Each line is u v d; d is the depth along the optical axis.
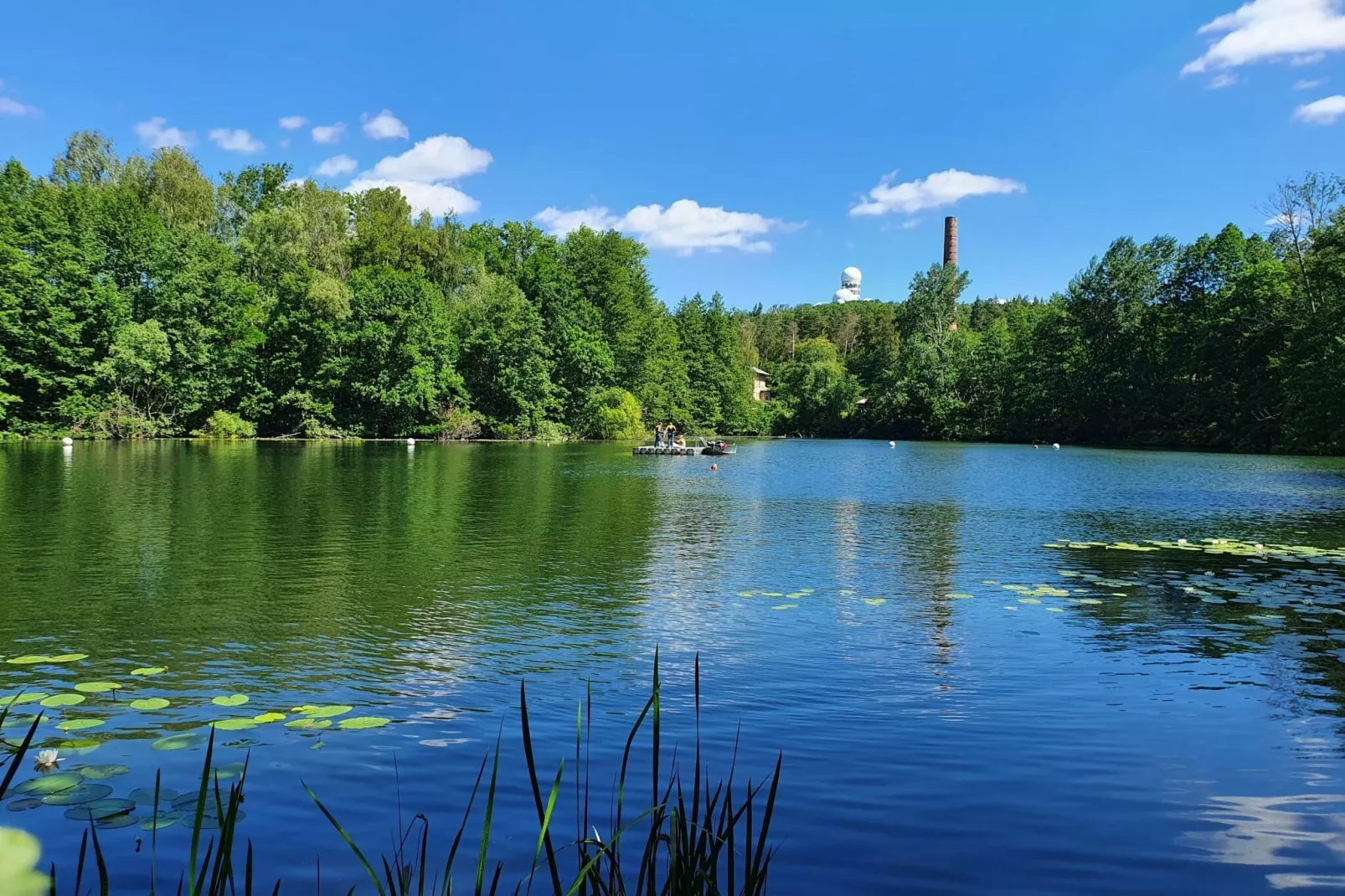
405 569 10.05
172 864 3.23
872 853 3.46
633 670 6.12
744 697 5.52
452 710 5.18
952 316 82.94
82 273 40.19
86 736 4.63
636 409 65.88
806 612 8.05
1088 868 3.37
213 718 4.95
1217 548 12.27
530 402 56.75
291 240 52.25
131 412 41.19
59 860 3.23
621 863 3.32
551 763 4.36
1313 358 42.62
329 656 6.39
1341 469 31.78
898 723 5.04
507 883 3.16
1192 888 3.24
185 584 8.97
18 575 9.30
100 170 54.09
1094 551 11.97
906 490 22.44
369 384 50.53
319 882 3.15
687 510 16.73
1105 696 5.58
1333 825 3.77
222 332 45.94
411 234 64.12
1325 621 7.78
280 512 14.94
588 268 71.38
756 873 2.35
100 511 14.56
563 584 9.27
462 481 22.36
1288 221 48.06
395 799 3.90
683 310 87.38
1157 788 4.14
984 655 6.58
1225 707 5.37
